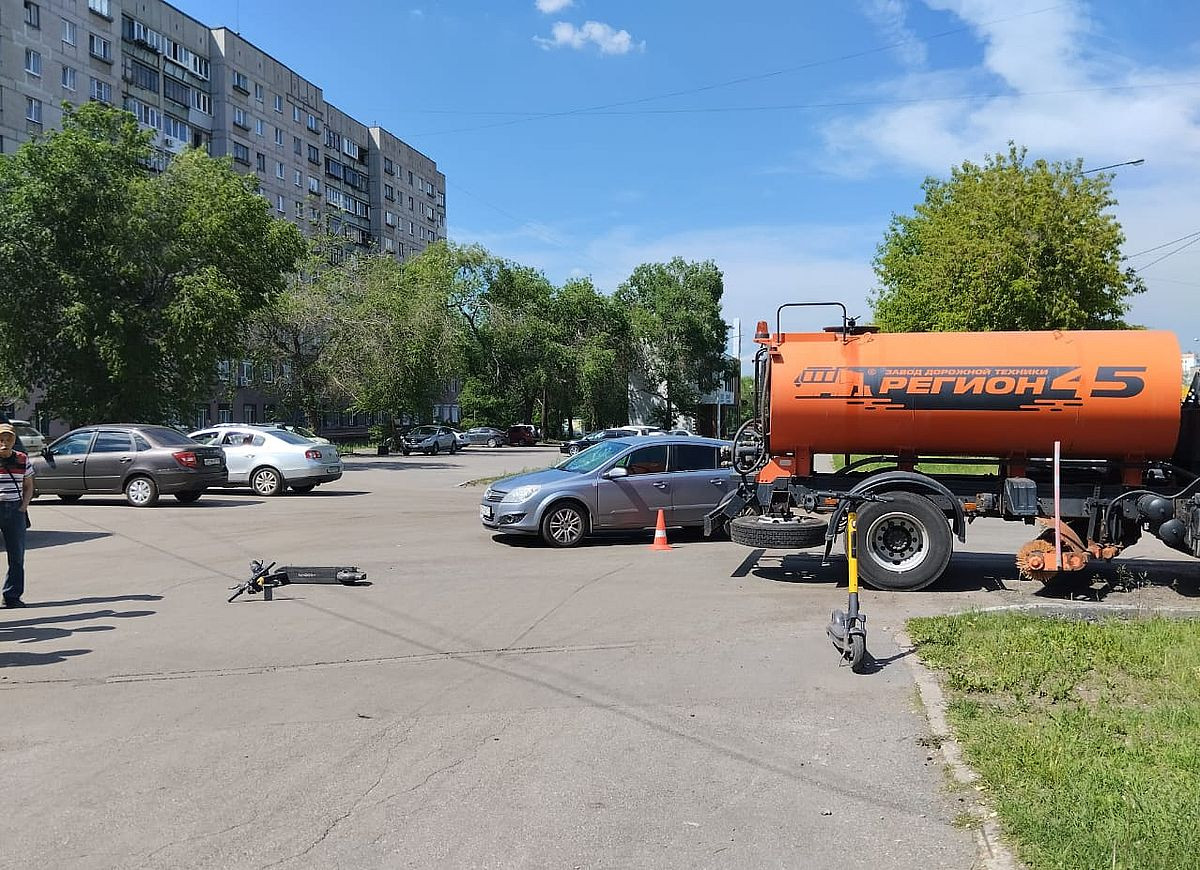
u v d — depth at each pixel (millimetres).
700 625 7875
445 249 68375
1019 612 7992
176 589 9539
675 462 13156
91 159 27406
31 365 27984
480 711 5645
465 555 11789
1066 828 3709
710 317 76625
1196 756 4445
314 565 11016
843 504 9562
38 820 4156
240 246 30125
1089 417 9219
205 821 4141
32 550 12328
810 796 4363
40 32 47781
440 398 57406
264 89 69688
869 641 7258
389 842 3926
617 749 4996
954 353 9609
